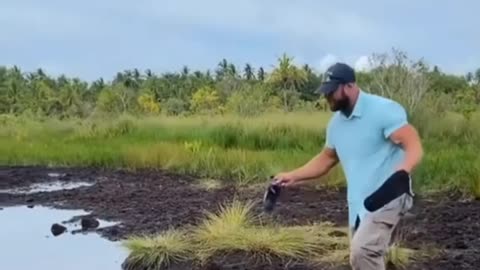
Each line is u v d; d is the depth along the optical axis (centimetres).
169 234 823
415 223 902
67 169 1788
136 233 923
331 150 490
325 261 717
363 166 462
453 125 1925
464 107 2278
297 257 741
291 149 1859
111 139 2355
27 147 2203
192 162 1652
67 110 4709
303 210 1036
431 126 1872
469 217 946
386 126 454
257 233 790
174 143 1972
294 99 3912
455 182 1156
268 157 1587
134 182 1479
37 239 921
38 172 1734
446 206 1035
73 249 855
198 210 1071
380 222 449
